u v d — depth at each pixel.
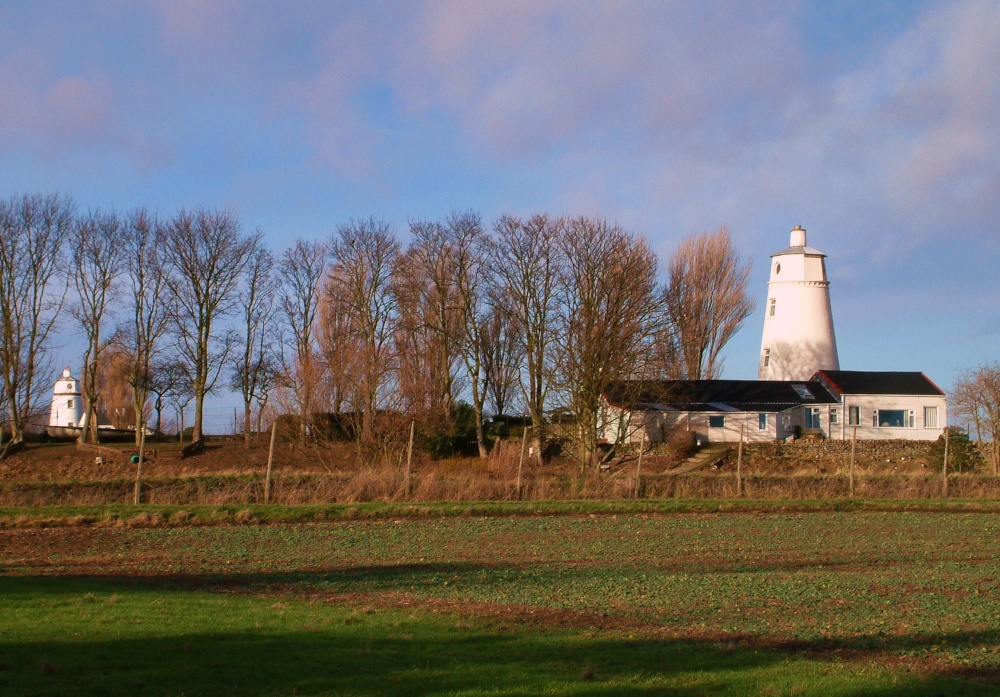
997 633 16.44
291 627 14.88
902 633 16.38
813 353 78.94
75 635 13.57
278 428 55.06
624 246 62.62
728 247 80.56
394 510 34.75
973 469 56.06
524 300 65.88
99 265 68.62
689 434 67.06
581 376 57.03
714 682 12.79
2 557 24.03
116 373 86.38
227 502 35.97
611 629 16.14
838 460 63.97
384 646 13.98
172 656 12.62
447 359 68.88
